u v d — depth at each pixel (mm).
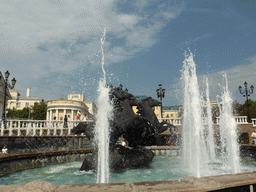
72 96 62188
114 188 2889
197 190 2854
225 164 9445
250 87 20047
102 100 7570
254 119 19375
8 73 19297
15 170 6691
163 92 22625
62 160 8898
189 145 10570
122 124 7562
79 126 7840
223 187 3014
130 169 7289
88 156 7012
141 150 8719
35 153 7707
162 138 16359
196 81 11180
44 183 2971
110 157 6988
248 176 3475
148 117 11281
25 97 87438
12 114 66938
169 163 8984
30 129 16219
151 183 3096
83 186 2973
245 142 18969
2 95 33125
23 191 2693
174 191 2795
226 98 14211
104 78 7770
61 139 14594
